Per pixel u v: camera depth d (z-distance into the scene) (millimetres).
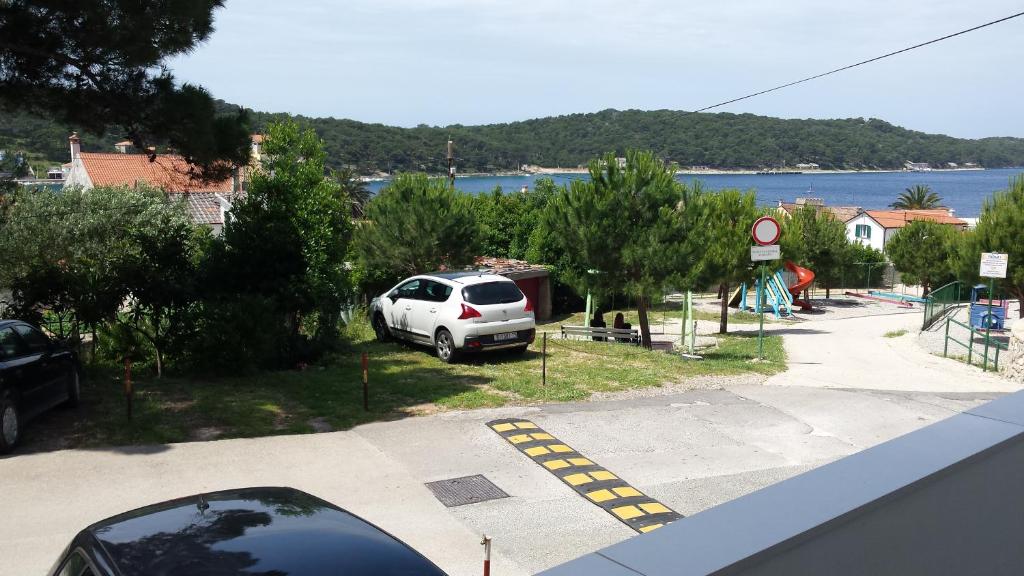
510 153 150125
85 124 11414
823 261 48188
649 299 20469
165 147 11789
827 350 22969
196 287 13969
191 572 3174
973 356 21016
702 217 19781
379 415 11055
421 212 28016
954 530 3002
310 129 17531
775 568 2205
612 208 19406
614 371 14578
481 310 15211
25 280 13430
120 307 14039
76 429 9859
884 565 2648
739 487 8555
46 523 7078
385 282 30000
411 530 7254
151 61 10664
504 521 7523
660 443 10117
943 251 48156
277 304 14617
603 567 1970
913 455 3029
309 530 3678
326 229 16734
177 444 9445
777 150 184625
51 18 10188
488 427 10539
